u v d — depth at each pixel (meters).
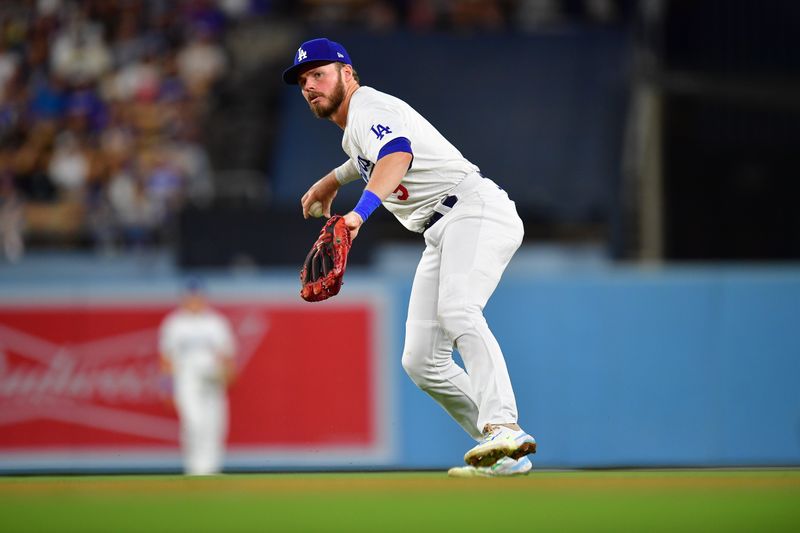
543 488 11.97
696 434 29.70
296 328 30.70
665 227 36.66
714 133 37.59
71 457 30.78
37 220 41.62
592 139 38.81
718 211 37.06
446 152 13.84
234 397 30.62
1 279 31.14
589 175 38.19
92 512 10.12
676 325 29.91
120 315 30.98
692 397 29.77
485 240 13.73
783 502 10.87
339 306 30.70
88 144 46.59
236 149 44.47
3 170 45.47
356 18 50.41
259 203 38.22
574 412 29.81
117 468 30.78
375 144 13.09
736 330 29.84
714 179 37.25
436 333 14.44
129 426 30.86
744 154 37.53
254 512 10.08
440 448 30.23
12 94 48.69
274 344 30.69
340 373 30.55
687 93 36.62
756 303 29.84
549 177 38.38
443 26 49.25
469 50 42.06
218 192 40.25
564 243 37.44
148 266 37.34
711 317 29.89
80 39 50.09
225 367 30.47
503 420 13.54
